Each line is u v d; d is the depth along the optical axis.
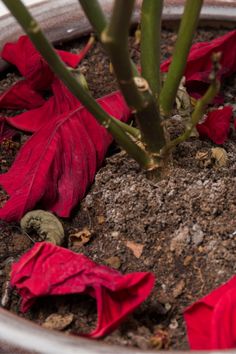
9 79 0.57
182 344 0.40
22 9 0.35
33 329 0.36
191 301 0.42
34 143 0.48
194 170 0.47
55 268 0.41
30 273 0.41
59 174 0.47
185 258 0.44
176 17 0.59
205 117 0.52
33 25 0.36
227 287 0.40
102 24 0.38
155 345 0.40
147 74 0.42
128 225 0.46
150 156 0.45
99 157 0.49
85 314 0.42
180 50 0.42
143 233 0.45
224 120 0.49
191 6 0.40
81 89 0.39
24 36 0.53
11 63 0.56
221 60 0.54
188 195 0.46
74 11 0.57
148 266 0.44
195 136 0.49
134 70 0.41
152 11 0.41
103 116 0.41
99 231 0.46
